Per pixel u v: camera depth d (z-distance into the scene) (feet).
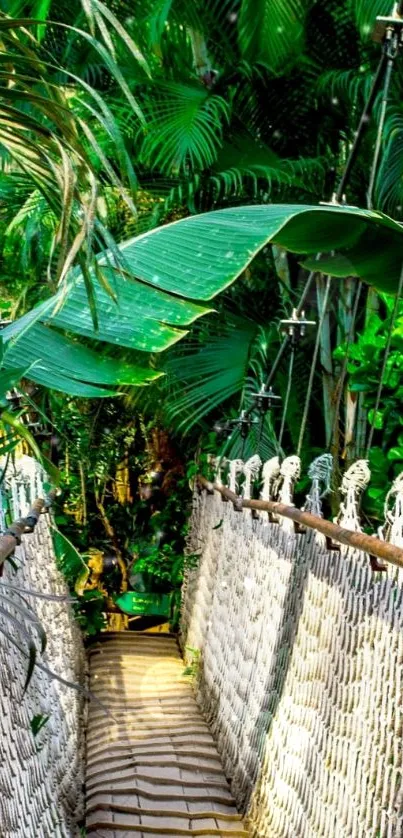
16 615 11.80
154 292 10.32
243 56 21.38
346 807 10.33
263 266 24.36
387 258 13.53
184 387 23.27
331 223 12.61
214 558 25.73
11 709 10.30
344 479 11.32
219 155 22.50
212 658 23.62
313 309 24.35
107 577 34.78
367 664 10.11
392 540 9.14
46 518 19.45
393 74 18.95
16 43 6.39
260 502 17.24
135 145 22.07
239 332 23.63
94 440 32.71
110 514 34.55
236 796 17.87
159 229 11.57
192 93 21.47
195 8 21.08
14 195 21.43
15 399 11.19
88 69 21.71
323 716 11.88
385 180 18.84
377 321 16.19
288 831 13.20
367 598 10.28
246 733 17.65
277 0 20.22
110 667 28.66
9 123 6.48
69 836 14.80
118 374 9.70
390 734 9.02
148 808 17.46
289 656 14.52
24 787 10.59
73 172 6.21
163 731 22.06
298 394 24.23
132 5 20.10
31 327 9.97
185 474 34.63
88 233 6.29
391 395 15.74
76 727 20.20
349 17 20.40
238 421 22.12
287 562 15.42
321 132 22.45
